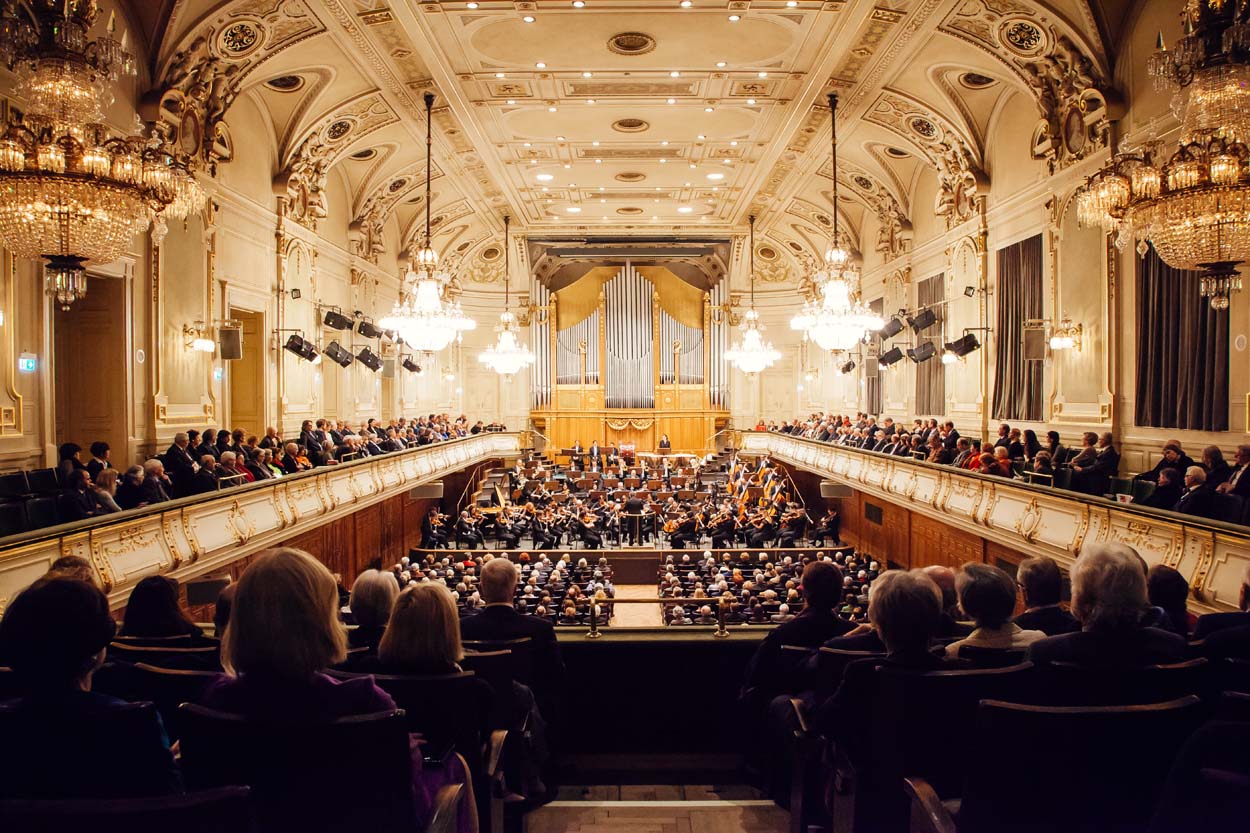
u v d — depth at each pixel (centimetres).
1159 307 1161
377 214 2238
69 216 649
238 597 231
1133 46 1167
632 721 556
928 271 2011
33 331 968
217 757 222
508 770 399
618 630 581
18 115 873
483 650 442
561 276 3481
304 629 229
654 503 2306
